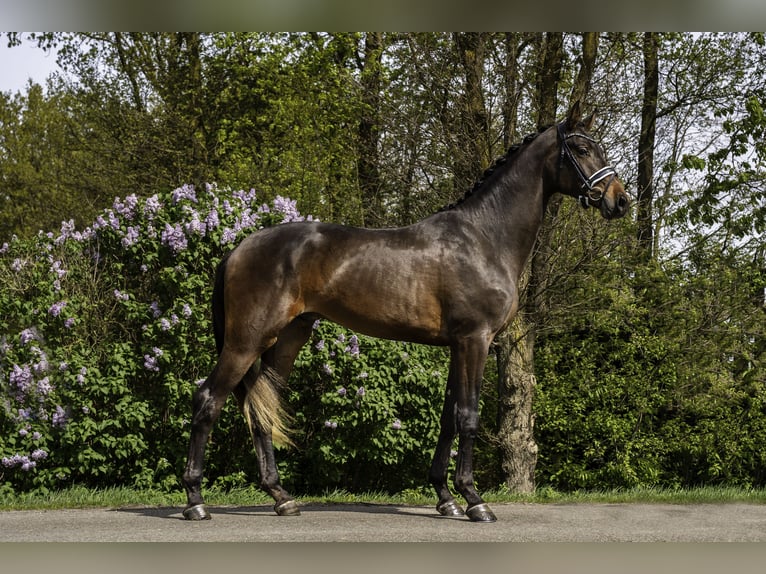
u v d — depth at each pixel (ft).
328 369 29.25
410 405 30.96
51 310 28.84
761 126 45.37
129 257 30.50
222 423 29.30
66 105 73.87
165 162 63.10
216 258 29.94
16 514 21.85
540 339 45.75
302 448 31.24
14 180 86.63
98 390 28.07
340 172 53.93
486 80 38.14
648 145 45.57
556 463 45.65
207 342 29.32
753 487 46.65
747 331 46.60
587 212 37.35
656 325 46.14
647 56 43.04
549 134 21.07
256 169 56.13
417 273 20.16
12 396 28.35
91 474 29.25
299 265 20.21
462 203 21.15
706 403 44.65
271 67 59.67
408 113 39.06
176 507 23.44
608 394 43.96
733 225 47.03
